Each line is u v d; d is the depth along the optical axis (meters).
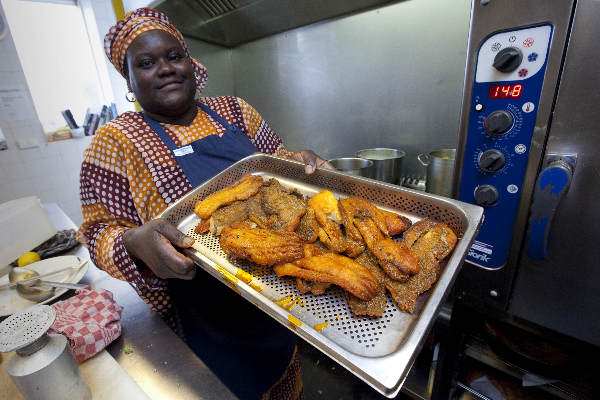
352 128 2.40
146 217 1.35
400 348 0.64
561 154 0.85
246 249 0.97
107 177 1.28
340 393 2.05
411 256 0.90
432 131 1.99
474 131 1.00
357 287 0.82
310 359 2.31
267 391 1.51
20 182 3.54
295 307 0.85
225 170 1.43
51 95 3.61
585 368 1.06
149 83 1.30
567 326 1.00
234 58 2.99
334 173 1.30
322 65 2.38
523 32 0.83
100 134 1.30
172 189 1.38
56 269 1.61
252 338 1.49
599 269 0.88
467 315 1.28
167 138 1.40
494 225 1.04
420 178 2.12
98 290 1.25
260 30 2.54
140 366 1.08
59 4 3.44
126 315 1.29
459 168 1.08
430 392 1.54
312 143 2.73
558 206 0.90
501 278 1.08
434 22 1.77
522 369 1.24
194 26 2.55
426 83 1.92
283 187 1.35
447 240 0.91
